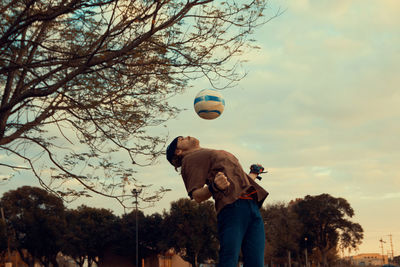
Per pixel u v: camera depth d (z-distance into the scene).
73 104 8.95
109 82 8.27
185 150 3.43
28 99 9.23
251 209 2.98
